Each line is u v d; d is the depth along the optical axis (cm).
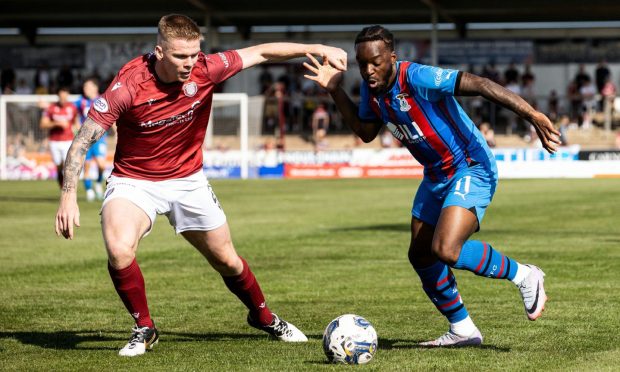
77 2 6212
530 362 969
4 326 1235
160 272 1744
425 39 6606
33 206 3397
